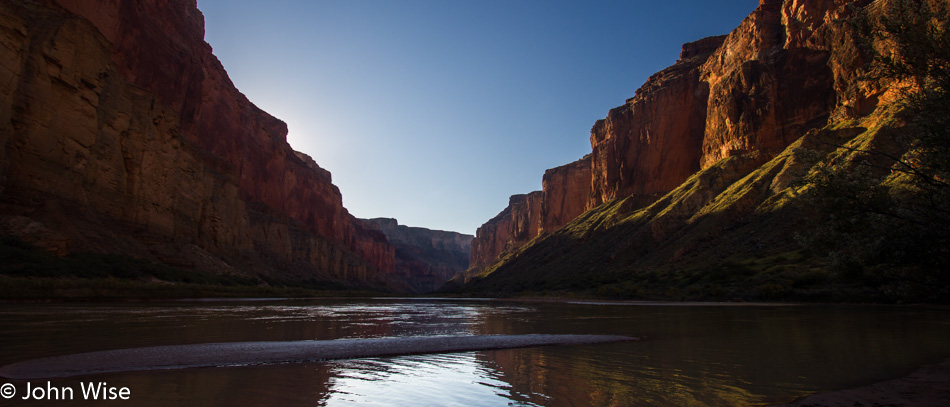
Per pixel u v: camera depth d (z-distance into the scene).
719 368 9.74
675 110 123.81
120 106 52.91
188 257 60.28
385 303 57.50
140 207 54.62
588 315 29.28
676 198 95.19
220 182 84.50
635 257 83.69
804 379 8.55
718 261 63.19
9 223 37.19
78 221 43.88
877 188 11.22
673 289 57.59
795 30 94.38
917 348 12.20
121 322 18.55
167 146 61.88
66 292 33.62
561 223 182.88
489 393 7.53
